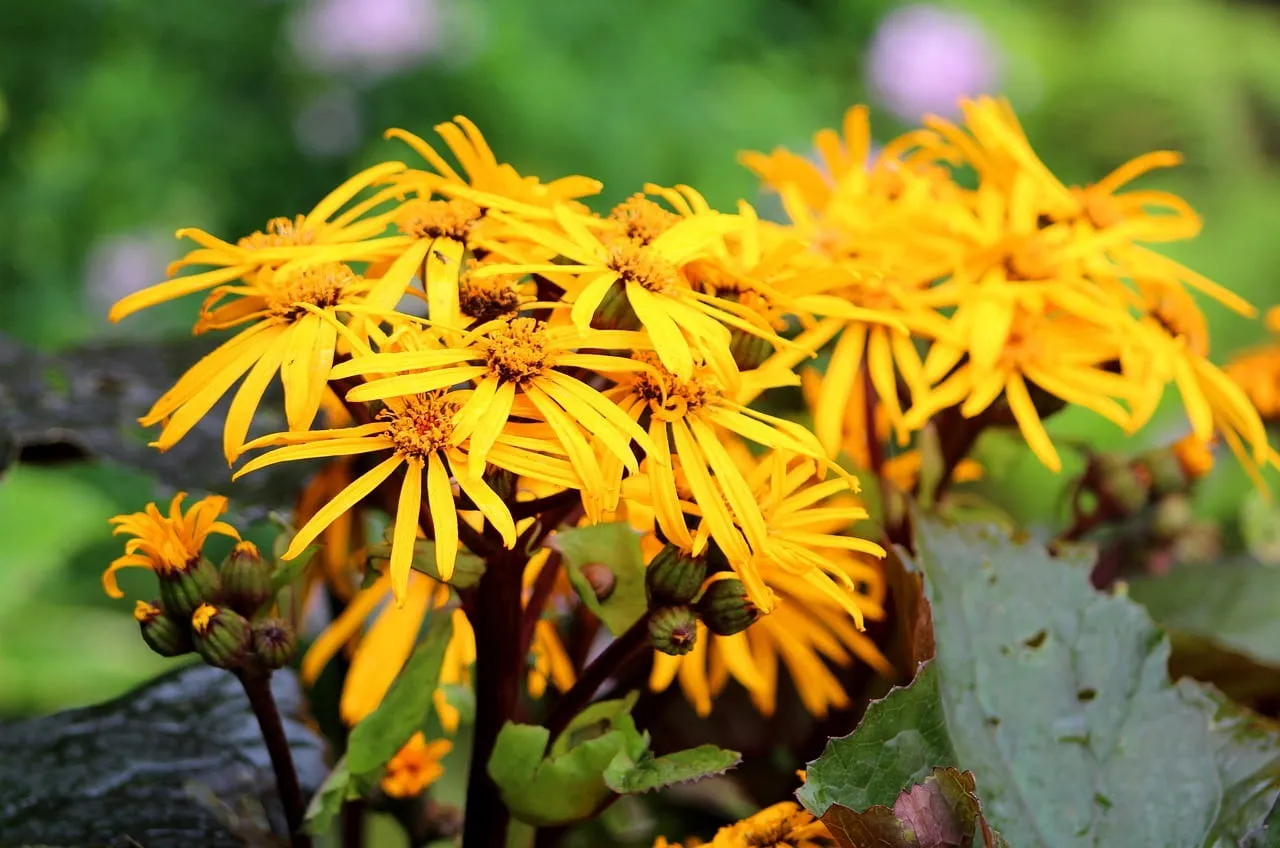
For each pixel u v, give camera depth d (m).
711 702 0.73
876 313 0.59
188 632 0.56
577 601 0.66
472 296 0.56
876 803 0.56
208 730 0.66
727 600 0.54
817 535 0.54
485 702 0.57
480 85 2.11
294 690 0.68
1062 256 0.66
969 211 0.69
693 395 0.54
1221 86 2.82
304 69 2.18
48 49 2.21
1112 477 0.71
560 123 2.11
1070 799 0.60
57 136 2.19
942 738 0.57
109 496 1.08
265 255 0.56
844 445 0.71
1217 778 0.60
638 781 0.54
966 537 0.63
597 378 0.57
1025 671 0.61
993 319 0.64
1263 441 0.66
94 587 1.46
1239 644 0.72
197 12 2.23
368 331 0.54
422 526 0.55
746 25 2.44
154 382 0.79
